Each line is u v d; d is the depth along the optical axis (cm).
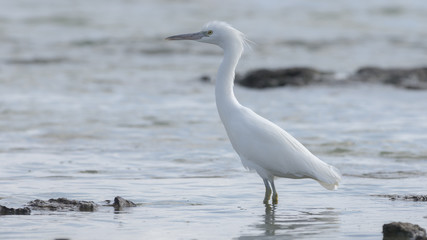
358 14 5256
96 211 995
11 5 5225
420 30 4612
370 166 1359
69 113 2002
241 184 1208
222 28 1148
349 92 2491
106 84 2666
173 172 1304
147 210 1010
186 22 4716
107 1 5612
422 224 923
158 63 3381
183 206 1040
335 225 925
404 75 2744
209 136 1692
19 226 903
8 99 2234
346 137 1669
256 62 3447
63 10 5097
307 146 1563
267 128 1069
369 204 1053
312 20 4962
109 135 1695
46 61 3300
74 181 1208
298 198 1105
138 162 1394
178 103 2245
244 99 2339
